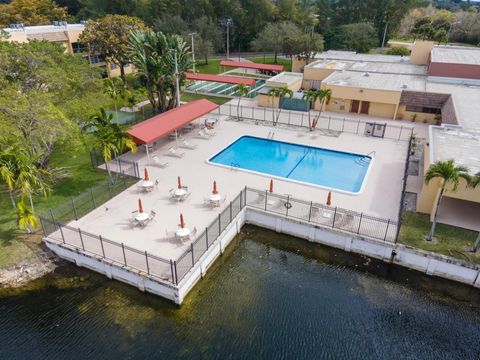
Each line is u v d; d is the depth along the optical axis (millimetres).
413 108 43812
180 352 16672
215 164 32281
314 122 41094
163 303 19344
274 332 17766
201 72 72438
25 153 25266
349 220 23641
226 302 19484
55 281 20688
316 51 67250
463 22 97375
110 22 57219
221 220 23812
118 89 43250
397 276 21578
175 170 31344
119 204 26125
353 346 17219
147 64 41344
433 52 54844
